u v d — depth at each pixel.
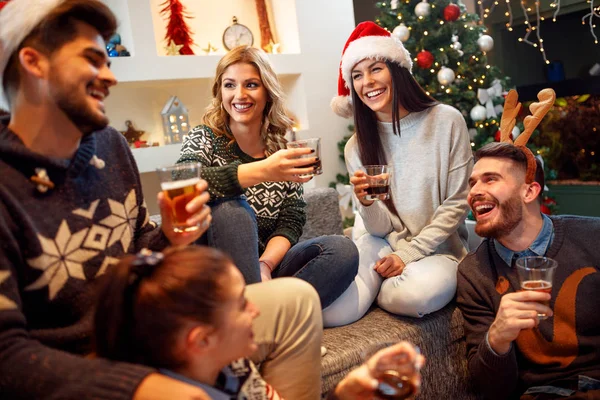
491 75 3.56
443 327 1.85
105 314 0.92
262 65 1.95
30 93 1.08
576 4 3.99
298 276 1.80
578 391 1.46
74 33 1.06
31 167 1.08
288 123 2.06
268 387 1.11
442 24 3.42
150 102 3.48
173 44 3.31
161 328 0.90
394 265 1.96
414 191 2.15
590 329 1.51
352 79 2.18
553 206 3.73
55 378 0.89
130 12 3.02
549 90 1.75
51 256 1.08
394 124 2.12
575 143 4.09
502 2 4.39
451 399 1.85
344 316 1.86
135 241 1.34
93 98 1.11
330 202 2.66
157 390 0.86
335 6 3.83
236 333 0.95
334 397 1.07
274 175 1.56
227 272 0.94
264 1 3.76
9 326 0.95
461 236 2.25
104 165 1.24
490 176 1.60
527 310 1.40
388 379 1.00
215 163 1.94
